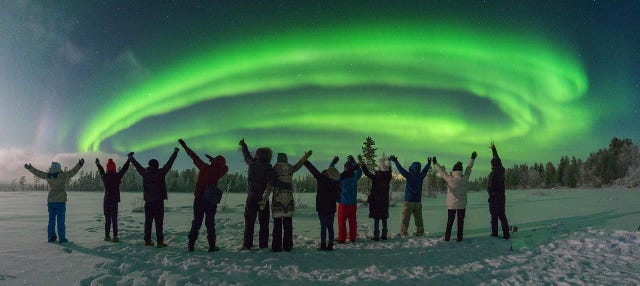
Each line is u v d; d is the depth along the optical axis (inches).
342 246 276.4
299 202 646.5
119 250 237.9
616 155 2854.3
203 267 196.9
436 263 219.0
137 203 655.1
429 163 327.0
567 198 816.3
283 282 173.8
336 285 170.9
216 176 250.7
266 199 256.5
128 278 171.9
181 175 2385.6
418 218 326.6
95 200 842.2
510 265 212.1
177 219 440.5
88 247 246.4
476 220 418.6
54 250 233.6
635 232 285.6
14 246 246.2
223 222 412.5
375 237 301.0
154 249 247.4
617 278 180.7
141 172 260.2
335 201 264.4
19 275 175.6
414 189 323.6
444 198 968.3
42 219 407.5
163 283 167.2
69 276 175.2
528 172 3659.0
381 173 308.5
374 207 303.6
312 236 325.4
